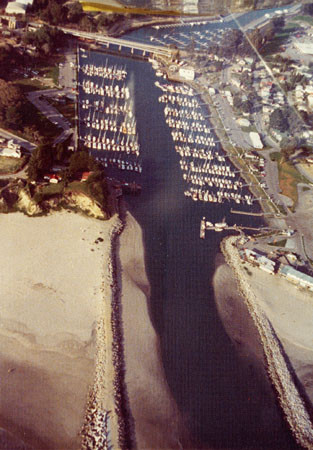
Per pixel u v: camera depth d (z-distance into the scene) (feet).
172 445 420.77
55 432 412.36
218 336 513.45
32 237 581.12
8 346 469.16
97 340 483.51
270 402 464.65
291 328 536.83
